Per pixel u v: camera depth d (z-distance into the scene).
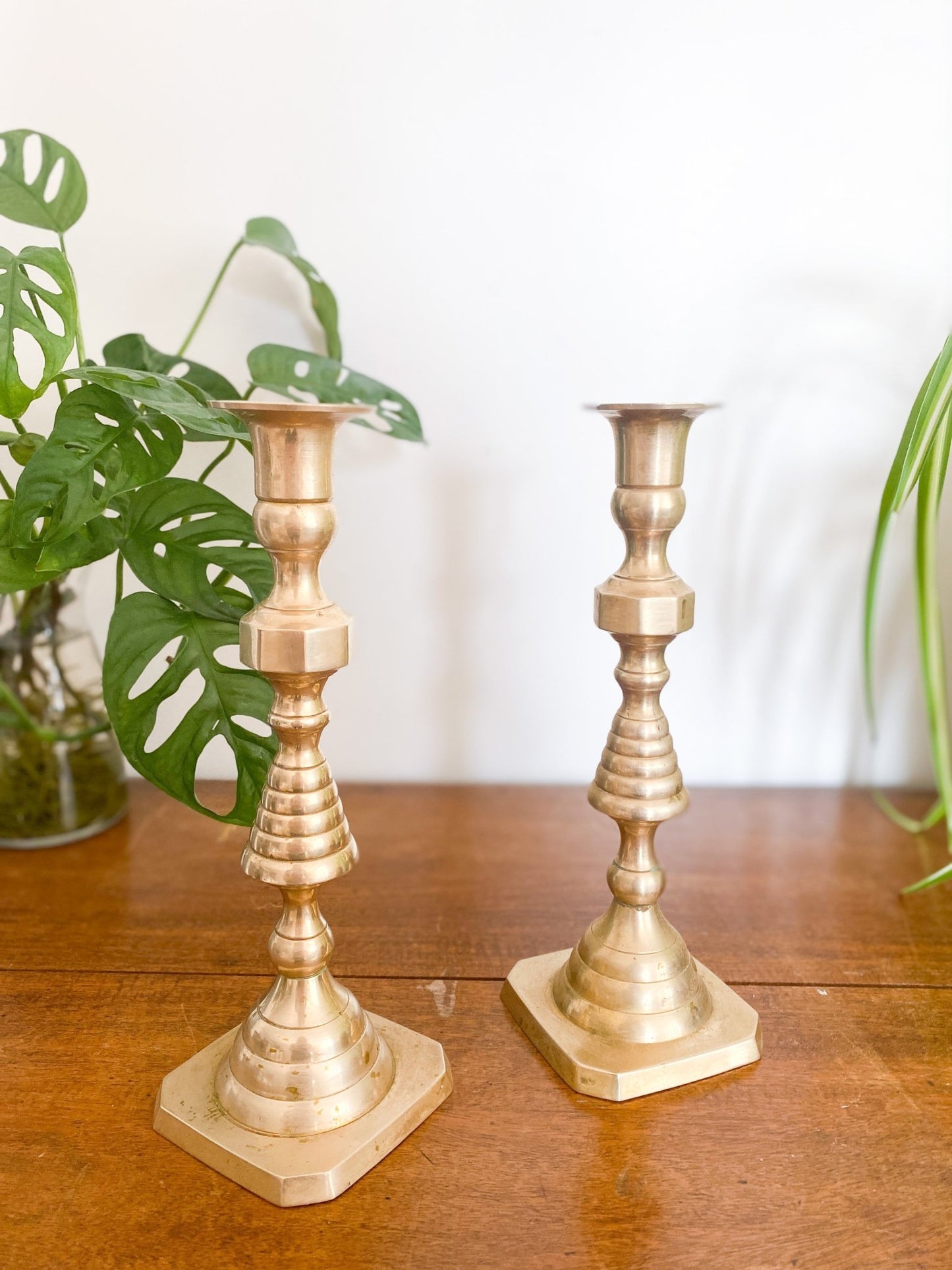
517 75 0.74
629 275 0.77
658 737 0.52
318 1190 0.43
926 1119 0.49
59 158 0.62
